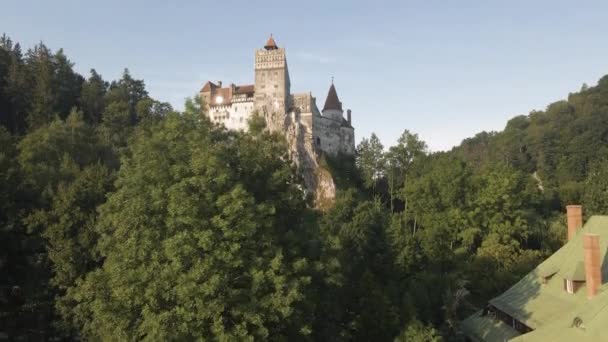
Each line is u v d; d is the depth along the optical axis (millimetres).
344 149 180250
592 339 29844
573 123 148375
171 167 30969
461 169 88312
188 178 29781
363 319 46719
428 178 92562
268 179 35219
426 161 134375
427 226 85625
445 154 138125
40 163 66188
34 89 123938
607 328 29547
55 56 144750
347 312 47062
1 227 44125
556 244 79688
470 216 80438
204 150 30906
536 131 160625
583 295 37188
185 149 32062
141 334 30203
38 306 44250
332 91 186750
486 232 80688
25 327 44781
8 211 45688
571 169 140500
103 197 49000
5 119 121250
